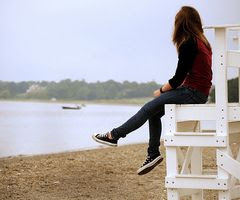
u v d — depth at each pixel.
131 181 11.85
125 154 17.16
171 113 7.32
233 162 7.14
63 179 12.13
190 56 7.45
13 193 10.52
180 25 7.64
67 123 49.47
